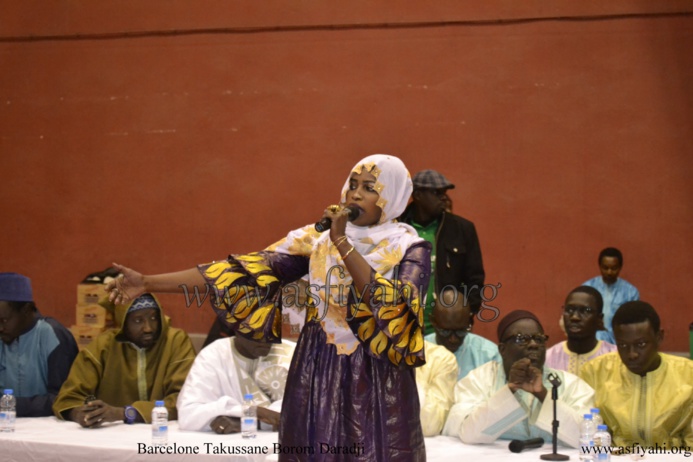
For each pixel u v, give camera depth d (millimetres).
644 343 6867
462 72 11789
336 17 12055
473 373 7410
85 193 12656
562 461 6105
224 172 12336
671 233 11430
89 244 12625
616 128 11523
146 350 8164
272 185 12211
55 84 12734
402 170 4332
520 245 11688
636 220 11492
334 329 4246
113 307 8266
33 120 12781
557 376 6371
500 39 11727
